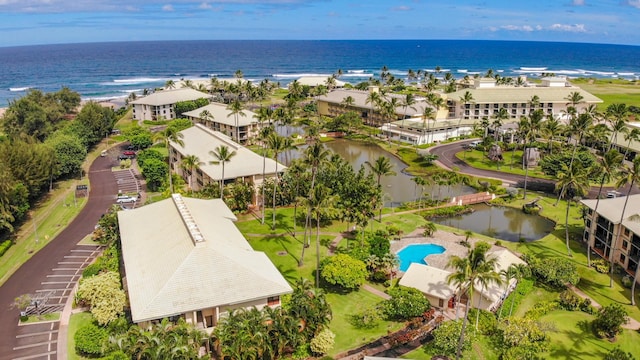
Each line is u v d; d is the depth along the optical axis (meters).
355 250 89.00
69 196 127.44
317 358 64.81
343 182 111.69
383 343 68.44
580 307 79.19
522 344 66.62
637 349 68.69
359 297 80.31
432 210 121.56
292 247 97.81
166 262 68.88
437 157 164.38
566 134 168.62
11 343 66.19
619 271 90.81
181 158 140.25
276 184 114.56
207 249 68.75
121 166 154.25
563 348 68.19
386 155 179.12
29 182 116.38
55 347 65.50
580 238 105.75
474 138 195.38
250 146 181.50
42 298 76.38
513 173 151.38
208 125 196.50
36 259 91.44
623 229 91.12
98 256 92.19
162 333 56.16
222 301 64.00
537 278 87.50
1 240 99.75
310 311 65.31
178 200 87.88
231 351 56.66
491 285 78.44
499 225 115.75
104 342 60.59
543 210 122.44
